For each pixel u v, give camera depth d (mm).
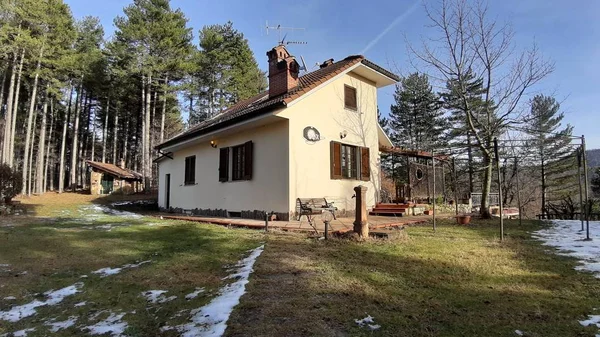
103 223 10750
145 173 26109
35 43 21109
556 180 28141
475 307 3178
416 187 18500
